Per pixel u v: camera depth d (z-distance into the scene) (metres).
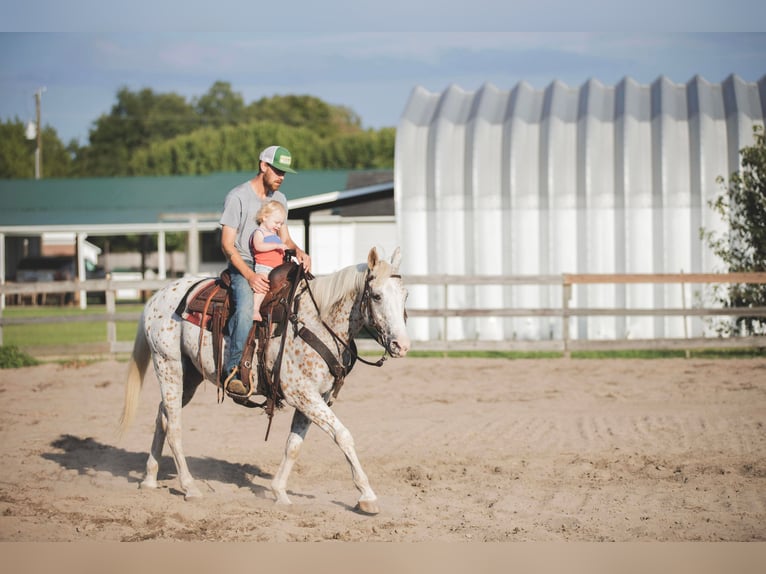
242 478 7.95
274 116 93.75
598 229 18.86
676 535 6.08
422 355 17.55
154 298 7.65
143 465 8.55
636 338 18.00
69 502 7.04
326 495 7.30
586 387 12.98
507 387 13.14
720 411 10.89
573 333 18.59
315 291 6.78
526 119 19.78
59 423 10.70
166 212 40.41
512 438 9.51
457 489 7.43
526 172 19.12
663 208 18.67
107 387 13.56
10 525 6.41
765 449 8.76
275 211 6.87
